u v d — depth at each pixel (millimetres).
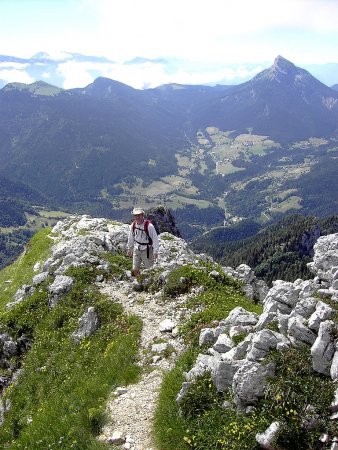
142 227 21656
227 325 16609
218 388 13039
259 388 11891
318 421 10734
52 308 26469
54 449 13945
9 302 35531
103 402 15156
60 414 16062
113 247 34125
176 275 25188
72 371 19938
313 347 11852
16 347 25844
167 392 14133
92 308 23250
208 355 15000
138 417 13875
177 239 36812
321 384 11391
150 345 18609
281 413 11141
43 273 31703
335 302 13617
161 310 22609
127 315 22203
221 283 25469
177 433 12391
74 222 50062
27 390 21266
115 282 27406
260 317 15695
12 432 19219
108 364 18016
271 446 10633
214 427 12078
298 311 13859
